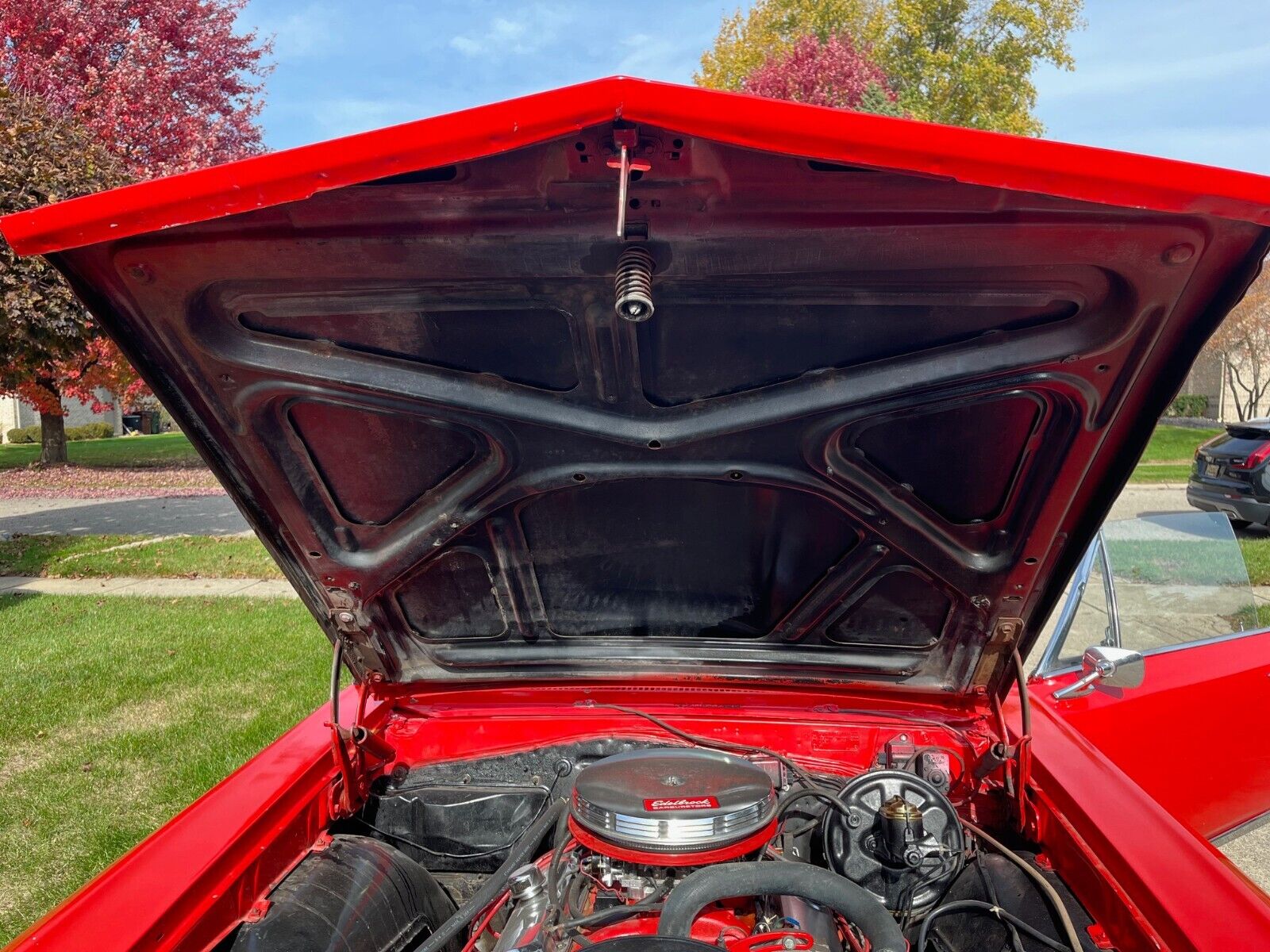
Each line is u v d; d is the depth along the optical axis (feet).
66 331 23.43
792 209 3.85
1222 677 8.93
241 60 51.75
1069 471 5.25
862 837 6.26
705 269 4.25
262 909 5.44
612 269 4.25
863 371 4.92
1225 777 9.15
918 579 6.44
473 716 7.80
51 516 42.22
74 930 4.72
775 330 4.77
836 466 5.56
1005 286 4.35
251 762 6.79
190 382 5.02
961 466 5.52
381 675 7.47
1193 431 76.79
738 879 4.69
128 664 18.98
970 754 6.98
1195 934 4.47
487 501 5.98
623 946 4.20
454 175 3.70
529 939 5.06
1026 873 5.82
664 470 5.67
